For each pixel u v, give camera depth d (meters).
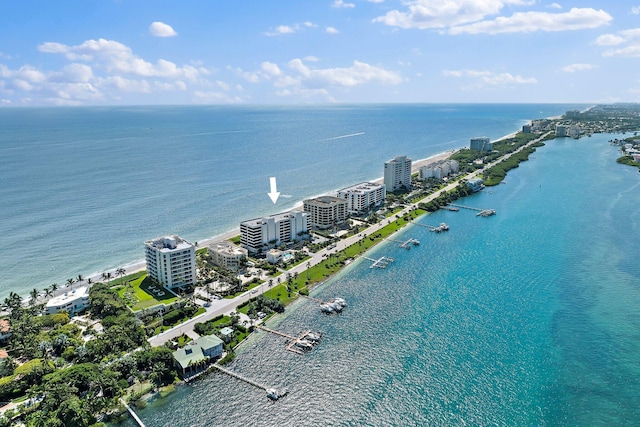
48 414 164.88
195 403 178.88
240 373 197.00
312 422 169.00
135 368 193.50
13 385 184.00
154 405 177.88
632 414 174.38
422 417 171.25
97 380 180.38
